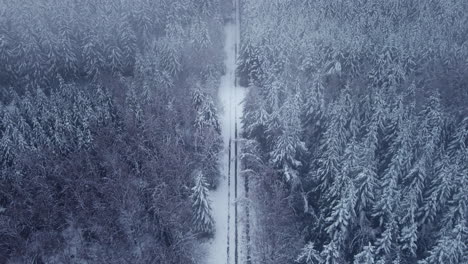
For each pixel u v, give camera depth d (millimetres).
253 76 66562
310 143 49062
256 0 81562
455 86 57812
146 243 42375
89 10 72250
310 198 43531
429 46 65938
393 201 36062
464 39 73625
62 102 52156
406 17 80750
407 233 34625
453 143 45125
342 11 80312
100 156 47125
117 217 42750
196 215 42281
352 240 37188
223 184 51094
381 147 46906
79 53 64000
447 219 36094
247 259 42219
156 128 49750
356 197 36031
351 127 46125
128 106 52375
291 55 65375
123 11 72750
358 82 59719
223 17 87250
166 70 64000
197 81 59531
